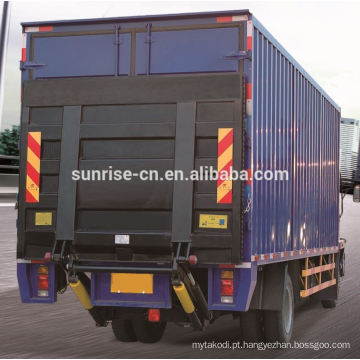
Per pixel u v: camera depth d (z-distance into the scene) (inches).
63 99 314.0
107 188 306.7
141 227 302.8
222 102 298.8
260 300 340.5
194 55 308.3
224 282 303.0
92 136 309.6
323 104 481.7
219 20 306.7
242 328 346.6
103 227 306.7
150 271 300.0
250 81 302.8
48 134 313.7
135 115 306.8
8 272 597.3
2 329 377.1
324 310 484.4
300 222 409.1
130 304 307.9
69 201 308.7
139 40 315.0
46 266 319.0
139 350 327.3
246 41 303.6
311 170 442.6
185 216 296.8
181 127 300.7
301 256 406.3
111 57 318.0
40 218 312.2
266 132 332.8
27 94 317.1
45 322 401.7
